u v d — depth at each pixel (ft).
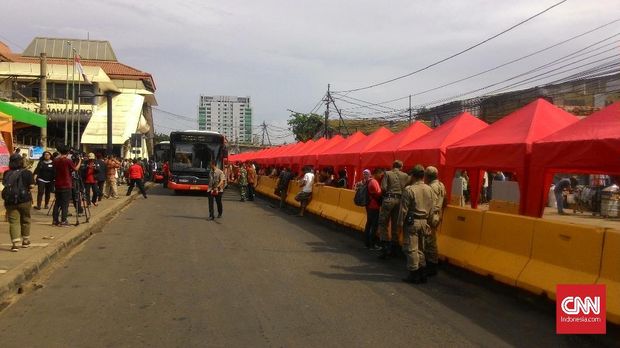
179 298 24.31
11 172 32.91
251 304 23.48
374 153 57.77
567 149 30.32
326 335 19.51
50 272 29.71
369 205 40.11
